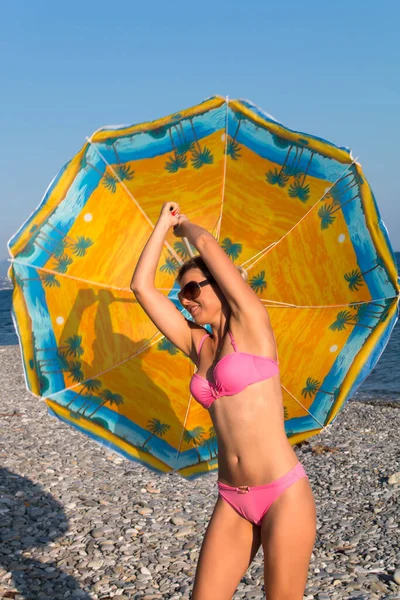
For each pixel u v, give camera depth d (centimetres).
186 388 455
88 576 562
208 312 352
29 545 630
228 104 399
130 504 769
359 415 1407
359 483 875
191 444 449
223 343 343
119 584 546
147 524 698
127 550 622
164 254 473
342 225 406
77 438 1130
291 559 316
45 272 410
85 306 427
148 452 440
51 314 411
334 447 1091
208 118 403
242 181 423
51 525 691
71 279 421
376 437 1173
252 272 446
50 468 927
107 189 416
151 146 408
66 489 827
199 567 334
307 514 321
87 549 623
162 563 590
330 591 534
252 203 429
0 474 891
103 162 407
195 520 712
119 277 443
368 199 391
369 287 408
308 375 434
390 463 978
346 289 417
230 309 350
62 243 410
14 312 394
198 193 433
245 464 327
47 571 571
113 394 438
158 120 402
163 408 448
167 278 477
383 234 391
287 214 425
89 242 419
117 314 443
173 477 892
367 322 414
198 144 410
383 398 1708
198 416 453
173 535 665
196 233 346
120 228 431
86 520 707
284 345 440
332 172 397
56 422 1271
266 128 398
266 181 417
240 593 528
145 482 865
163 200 434
